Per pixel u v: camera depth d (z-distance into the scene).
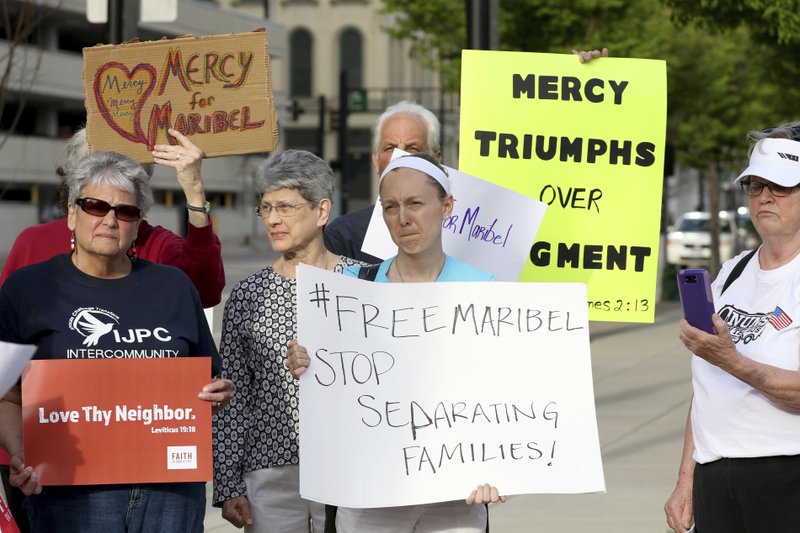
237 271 72.62
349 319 8.94
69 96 88.19
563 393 9.06
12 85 52.62
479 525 9.25
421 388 8.96
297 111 84.69
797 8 32.66
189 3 94.50
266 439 10.25
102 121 10.37
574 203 11.90
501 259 11.16
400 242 9.00
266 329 10.20
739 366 8.37
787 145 8.73
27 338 8.82
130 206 8.77
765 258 9.00
